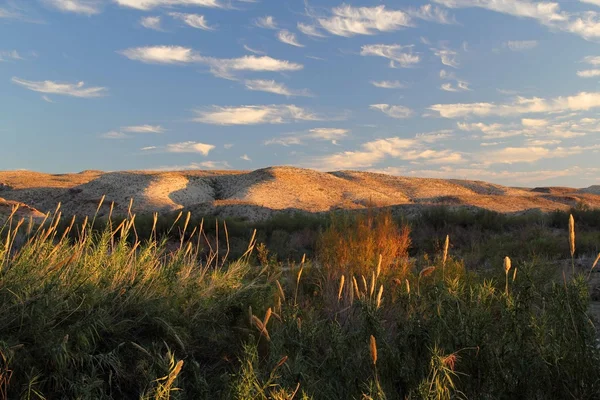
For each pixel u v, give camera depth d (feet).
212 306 17.58
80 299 14.42
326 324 16.97
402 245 30.14
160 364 12.06
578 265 36.68
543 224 92.73
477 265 42.65
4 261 14.58
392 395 11.07
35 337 12.35
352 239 28.30
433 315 12.71
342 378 11.82
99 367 12.76
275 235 80.74
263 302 18.49
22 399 10.98
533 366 11.09
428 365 11.18
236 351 15.31
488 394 11.16
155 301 15.75
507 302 12.46
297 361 11.78
